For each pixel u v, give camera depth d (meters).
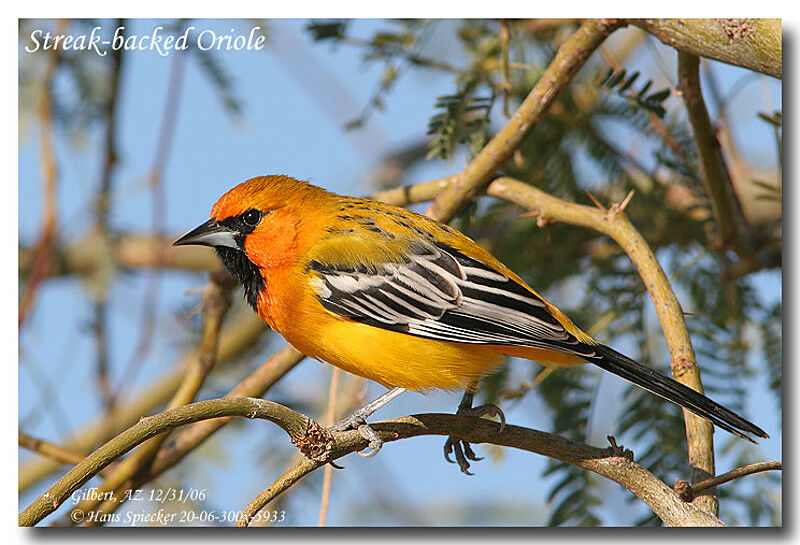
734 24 7.31
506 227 10.38
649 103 8.88
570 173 9.98
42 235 9.02
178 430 10.02
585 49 8.67
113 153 9.40
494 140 8.93
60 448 8.73
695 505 6.92
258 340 10.92
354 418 8.27
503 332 7.94
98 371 9.39
